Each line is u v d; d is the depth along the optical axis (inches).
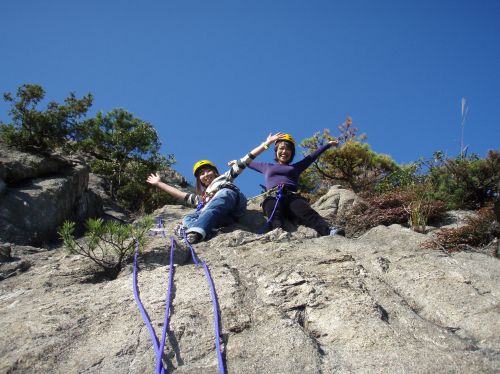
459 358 111.3
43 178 286.0
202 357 119.8
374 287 149.7
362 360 115.0
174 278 157.6
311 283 149.7
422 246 210.7
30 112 319.0
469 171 303.1
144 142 435.8
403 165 394.6
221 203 238.7
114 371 114.3
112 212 356.8
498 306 133.6
